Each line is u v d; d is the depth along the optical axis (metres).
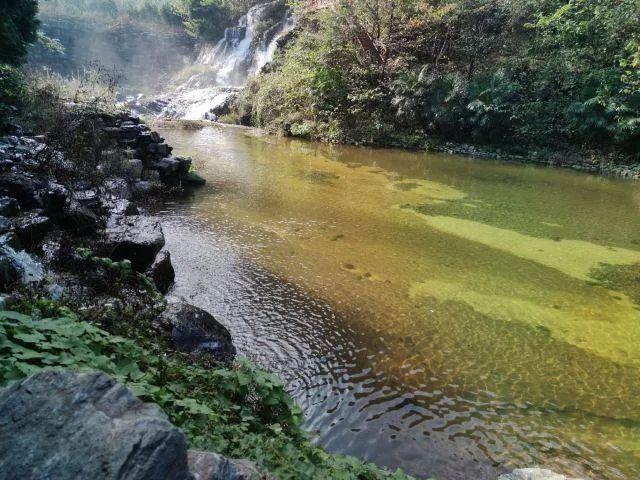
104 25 43.78
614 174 15.66
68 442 1.43
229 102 25.95
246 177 12.84
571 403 4.70
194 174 11.95
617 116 15.98
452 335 5.78
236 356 4.91
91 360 2.58
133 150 10.95
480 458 3.96
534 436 4.24
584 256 8.58
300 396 4.53
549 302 6.79
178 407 2.79
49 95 11.94
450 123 18.95
